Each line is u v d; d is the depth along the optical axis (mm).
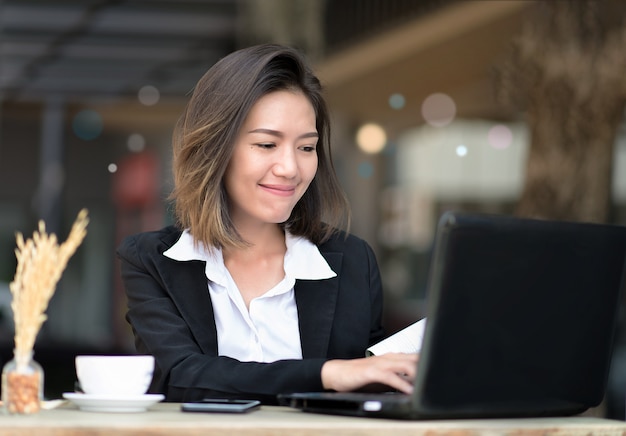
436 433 1455
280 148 1973
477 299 1496
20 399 1537
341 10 7953
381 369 1688
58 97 9898
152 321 2027
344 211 2227
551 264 1570
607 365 1735
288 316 2127
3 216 11109
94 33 9055
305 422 1431
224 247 2109
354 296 2174
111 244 11078
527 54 5082
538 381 1616
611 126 4941
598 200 4965
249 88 1959
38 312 1563
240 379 1801
